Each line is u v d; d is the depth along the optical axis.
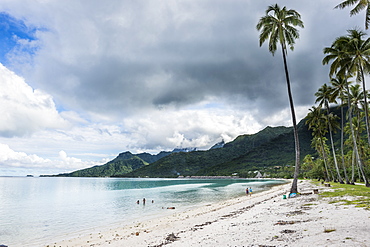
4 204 44.44
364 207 15.16
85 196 59.78
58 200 50.94
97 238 18.09
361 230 9.21
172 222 22.06
